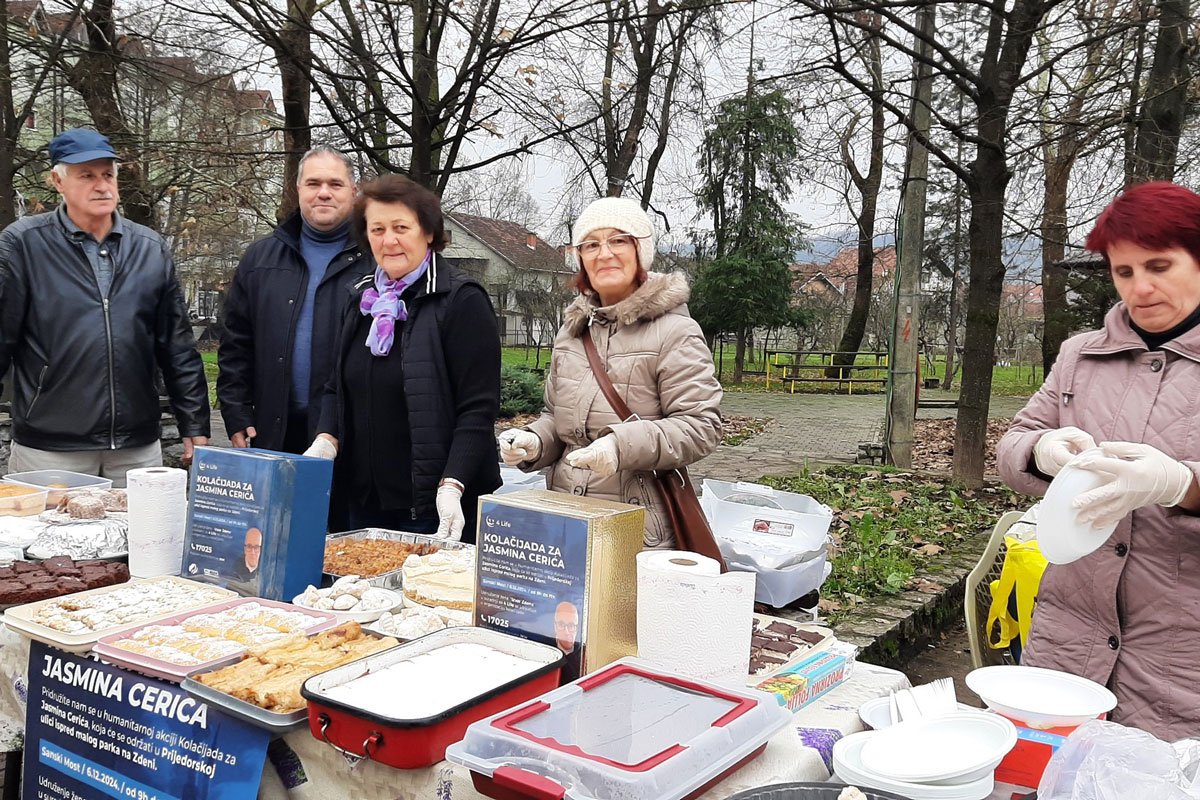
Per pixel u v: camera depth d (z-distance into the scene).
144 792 1.71
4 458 6.04
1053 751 1.37
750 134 23.97
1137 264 1.75
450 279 2.98
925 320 30.30
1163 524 1.77
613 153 10.34
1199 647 1.75
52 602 2.05
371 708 1.42
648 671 1.54
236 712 1.53
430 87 7.83
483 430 2.93
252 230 11.24
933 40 7.68
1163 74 7.97
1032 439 1.91
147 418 3.79
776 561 3.12
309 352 3.47
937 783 1.28
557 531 1.71
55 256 3.54
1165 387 1.78
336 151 3.57
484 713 1.45
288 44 7.20
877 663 4.32
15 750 2.06
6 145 7.88
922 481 8.70
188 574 2.31
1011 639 2.63
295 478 2.20
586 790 1.17
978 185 8.20
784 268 27.19
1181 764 1.20
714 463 11.33
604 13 8.07
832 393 25.25
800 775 1.41
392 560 2.49
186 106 8.33
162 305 3.82
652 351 2.29
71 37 8.09
